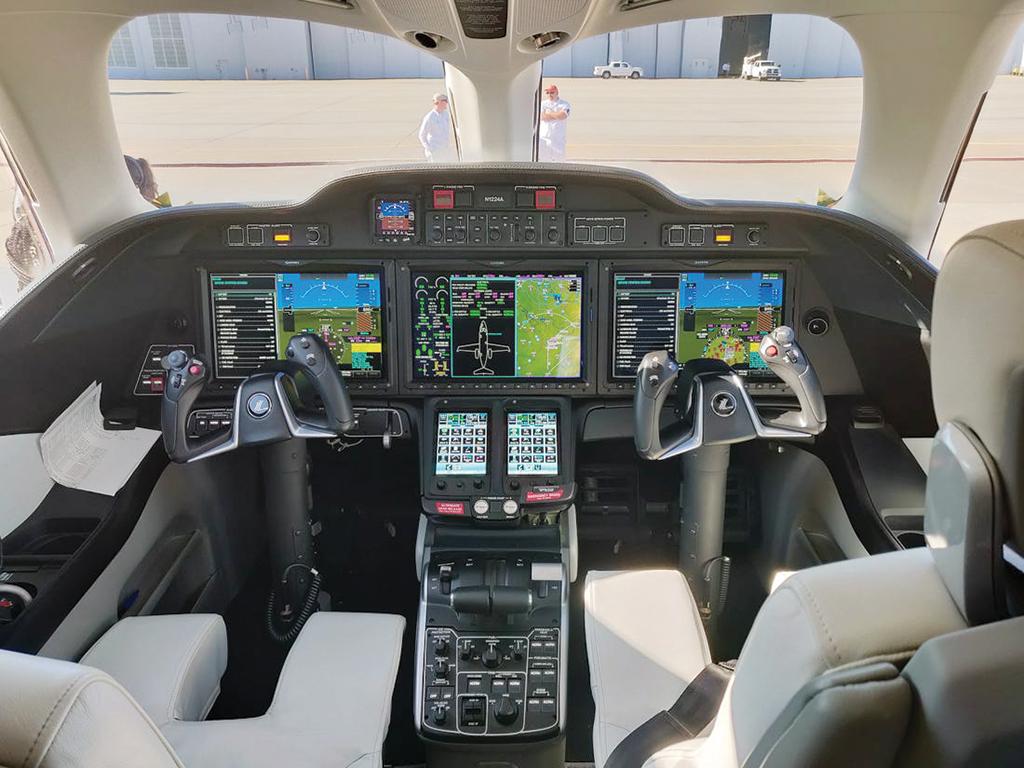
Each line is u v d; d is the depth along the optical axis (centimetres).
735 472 276
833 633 67
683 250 230
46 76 214
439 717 193
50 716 66
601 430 241
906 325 216
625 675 158
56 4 202
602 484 273
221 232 229
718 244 229
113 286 223
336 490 275
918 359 222
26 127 219
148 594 216
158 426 231
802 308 237
